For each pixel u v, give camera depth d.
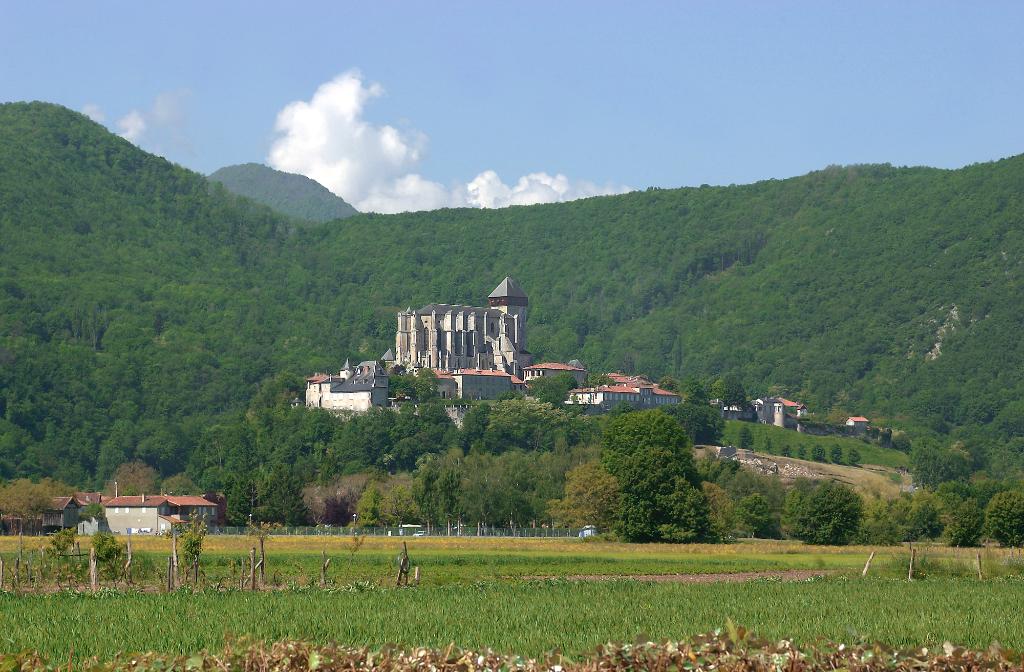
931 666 85.94
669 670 84.69
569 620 120.50
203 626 113.06
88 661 92.50
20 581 175.00
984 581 176.75
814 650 87.31
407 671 85.69
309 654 87.62
